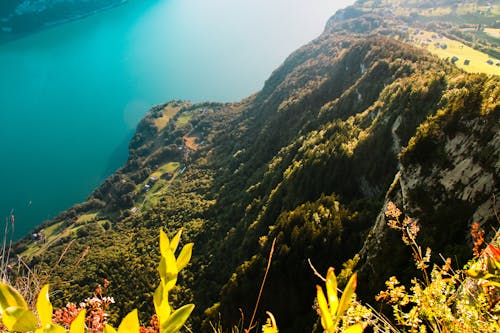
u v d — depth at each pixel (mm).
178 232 1093
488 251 2078
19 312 778
